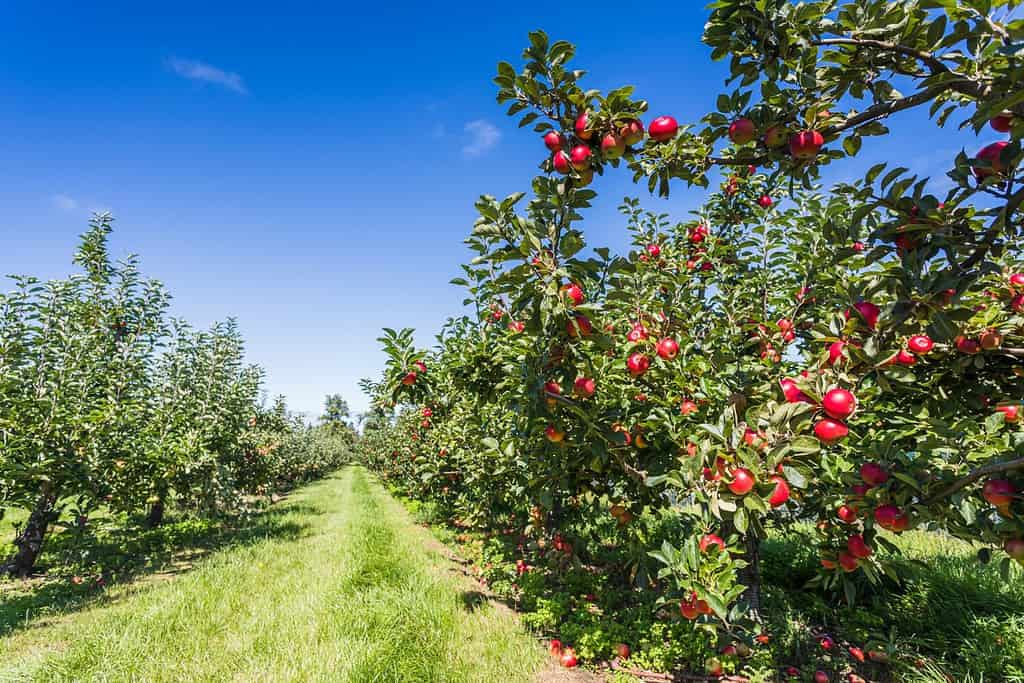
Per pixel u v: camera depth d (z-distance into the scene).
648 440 3.67
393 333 4.71
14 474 5.95
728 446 2.36
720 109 2.37
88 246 8.93
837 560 2.85
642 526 7.09
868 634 4.32
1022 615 4.09
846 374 2.13
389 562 6.52
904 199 2.06
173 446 8.56
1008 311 2.47
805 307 4.34
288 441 20.62
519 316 3.17
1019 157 1.75
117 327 9.19
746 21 2.10
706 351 4.12
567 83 2.29
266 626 4.43
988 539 1.92
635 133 2.28
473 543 8.23
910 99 1.92
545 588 5.66
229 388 11.58
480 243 3.09
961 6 1.76
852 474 2.29
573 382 2.94
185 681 3.49
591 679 3.70
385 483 23.38
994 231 1.90
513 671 3.68
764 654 3.84
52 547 8.66
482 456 6.66
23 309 7.20
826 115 2.12
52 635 4.54
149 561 7.78
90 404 7.50
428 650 3.88
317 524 11.18
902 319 1.95
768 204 5.01
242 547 8.16
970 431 2.26
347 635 4.09
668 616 4.53
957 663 3.75
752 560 4.57
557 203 2.54
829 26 2.03
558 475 4.05
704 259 5.11
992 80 1.76
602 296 3.76
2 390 6.39
